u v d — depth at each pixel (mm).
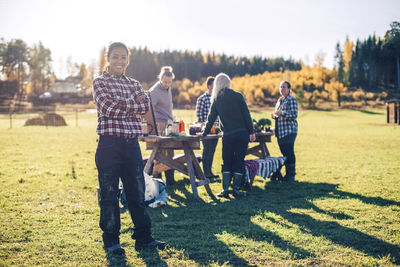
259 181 7105
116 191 3373
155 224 4277
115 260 3205
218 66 138625
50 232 3951
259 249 3424
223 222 4332
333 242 3607
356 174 7688
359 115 46406
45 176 7340
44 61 116250
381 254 3305
